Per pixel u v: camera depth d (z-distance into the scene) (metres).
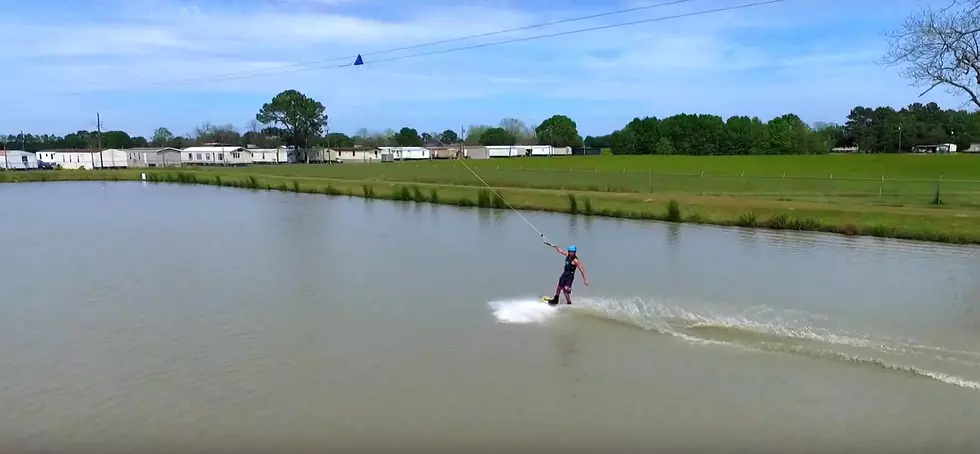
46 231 37.78
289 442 11.88
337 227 39.41
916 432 11.98
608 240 33.78
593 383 14.29
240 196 63.69
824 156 129.75
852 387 13.94
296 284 23.55
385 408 13.19
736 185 63.09
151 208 51.62
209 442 11.91
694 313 19.25
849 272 25.27
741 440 11.77
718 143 169.75
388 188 65.00
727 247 31.47
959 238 32.62
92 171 105.81
